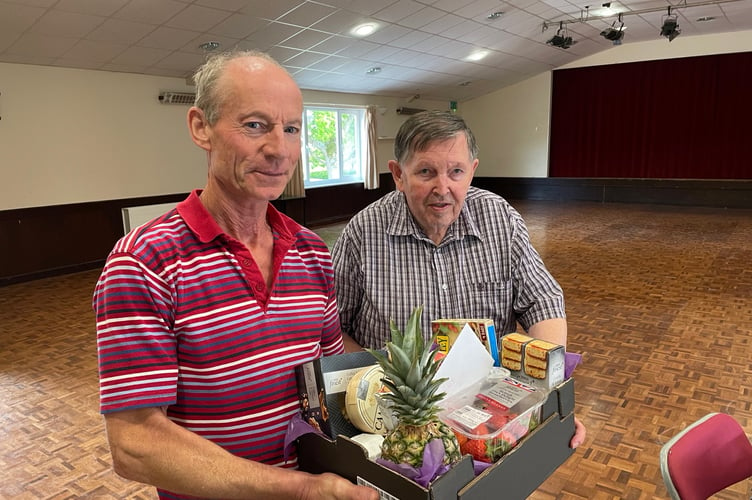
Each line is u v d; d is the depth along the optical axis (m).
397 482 0.70
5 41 5.41
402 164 1.30
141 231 0.87
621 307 4.59
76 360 3.70
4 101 5.98
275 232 1.00
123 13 5.32
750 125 10.67
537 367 0.97
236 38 6.57
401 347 0.76
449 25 7.77
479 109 13.78
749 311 4.40
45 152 6.40
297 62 8.01
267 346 0.92
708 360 3.45
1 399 3.10
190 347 0.86
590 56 12.12
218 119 0.85
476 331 1.05
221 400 0.89
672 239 7.65
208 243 0.89
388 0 6.41
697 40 10.91
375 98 11.33
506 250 1.43
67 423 2.81
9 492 2.23
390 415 0.80
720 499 2.06
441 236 1.42
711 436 1.34
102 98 6.89
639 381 3.17
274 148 0.85
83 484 2.28
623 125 12.03
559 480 2.24
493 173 13.88
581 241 7.65
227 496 0.76
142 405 0.78
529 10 7.92
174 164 7.86
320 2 6.07
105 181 7.04
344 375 0.90
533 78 12.85
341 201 10.86
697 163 11.36
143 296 0.81
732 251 6.70
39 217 6.41
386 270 1.42
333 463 0.83
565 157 12.86
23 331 4.36
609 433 2.60
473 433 0.81
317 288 1.04
